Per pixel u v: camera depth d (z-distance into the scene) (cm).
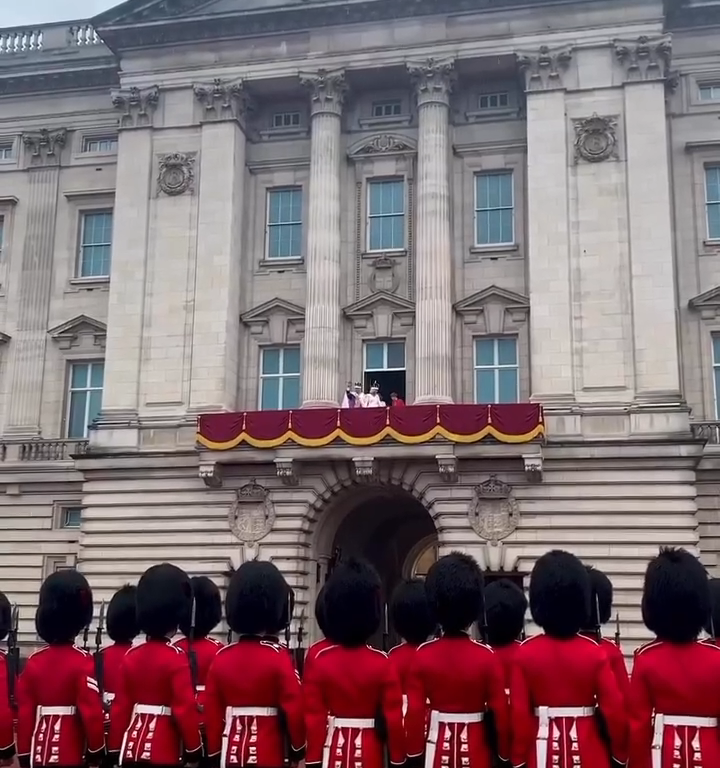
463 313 3070
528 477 2748
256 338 3216
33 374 3472
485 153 3192
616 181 2948
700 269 3042
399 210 3244
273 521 2888
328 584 913
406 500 3178
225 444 2859
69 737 955
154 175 3294
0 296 3572
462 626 883
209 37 3319
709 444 2859
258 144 3381
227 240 3180
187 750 906
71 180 3606
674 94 3162
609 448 2739
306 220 3297
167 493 3000
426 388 2927
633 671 800
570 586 848
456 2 3125
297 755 872
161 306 3177
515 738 810
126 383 3131
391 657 1081
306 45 3253
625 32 3023
